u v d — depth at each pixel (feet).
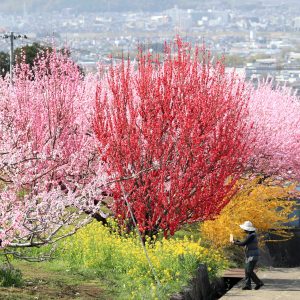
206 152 65.62
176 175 63.67
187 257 60.44
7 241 41.88
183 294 53.62
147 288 51.96
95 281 54.03
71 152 65.51
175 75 64.54
